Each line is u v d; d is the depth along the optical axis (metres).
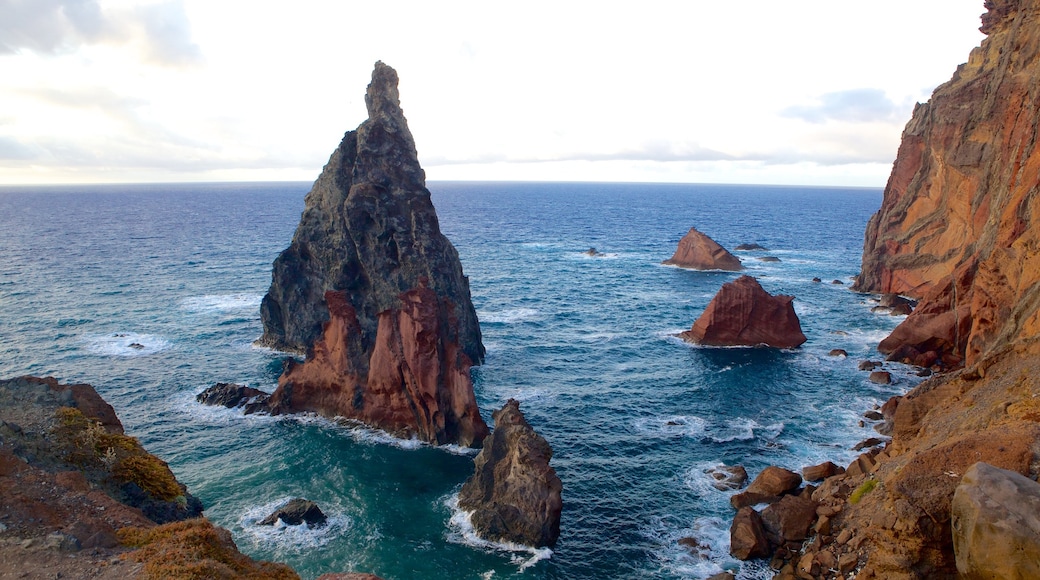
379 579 21.84
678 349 84.44
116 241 192.75
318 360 64.31
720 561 40.09
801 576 36.03
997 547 22.70
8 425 25.91
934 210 107.31
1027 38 79.62
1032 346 40.72
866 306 108.38
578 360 79.88
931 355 75.69
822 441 56.34
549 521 42.38
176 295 116.00
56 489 23.36
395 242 71.38
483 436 57.84
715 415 62.44
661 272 144.12
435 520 45.84
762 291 84.50
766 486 46.25
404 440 58.72
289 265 82.38
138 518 23.28
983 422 35.12
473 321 78.81
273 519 44.88
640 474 51.44
